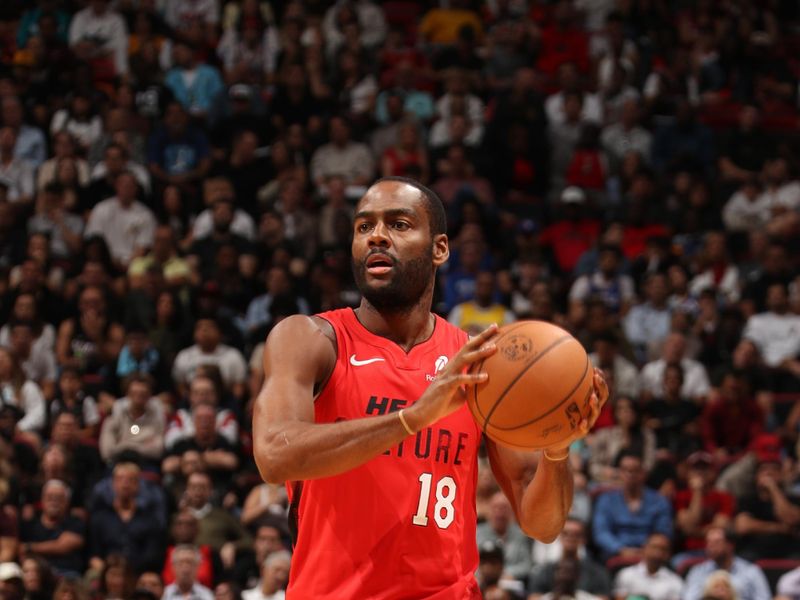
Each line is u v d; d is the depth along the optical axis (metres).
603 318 29.77
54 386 27.92
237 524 23.98
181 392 27.91
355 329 8.63
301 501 8.55
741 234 35.47
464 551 8.56
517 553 23.34
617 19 42.66
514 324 8.13
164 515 23.92
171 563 22.62
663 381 28.66
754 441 27.48
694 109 39.19
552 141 38.16
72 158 34.88
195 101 39.09
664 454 26.50
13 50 41.44
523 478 9.06
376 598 8.22
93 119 37.41
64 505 23.61
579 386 7.87
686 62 43.22
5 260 32.19
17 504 23.98
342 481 8.31
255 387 27.81
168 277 31.06
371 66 41.62
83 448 25.78
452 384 7.54
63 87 38.84
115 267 31.64
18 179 34.97
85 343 29.03
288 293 30.02
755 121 40.06
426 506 8.34
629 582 23.02
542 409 7.82
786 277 32.94
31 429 26.45
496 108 38.12
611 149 38.53
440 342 8.80
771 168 37.41
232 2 43.72
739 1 45.59
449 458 8.46
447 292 32.06
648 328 31.44
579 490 25.08
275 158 35.75
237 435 26.22
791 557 25.06
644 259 33.44
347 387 8.42
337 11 42.41
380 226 8.56
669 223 35.88
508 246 34.81
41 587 21.36
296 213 33.72
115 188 34.31
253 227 34.00
